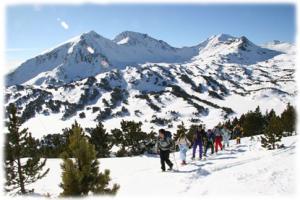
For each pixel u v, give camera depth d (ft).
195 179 46.39
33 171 59.06
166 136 57.88
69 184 34.19
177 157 84.38
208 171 50.11
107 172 36.60
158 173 55.06
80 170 35.99
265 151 69.67
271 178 38.55
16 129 59.00
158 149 58.18
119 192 43.57
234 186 38.09
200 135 69.62
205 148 72.74
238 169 46.98
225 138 88.99
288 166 42.57
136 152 133.39
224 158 63.93
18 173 59.11
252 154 66.44
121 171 72.13
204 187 40.27
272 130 81.76
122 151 131.95
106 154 126.21
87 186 35.24
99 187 35.68
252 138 116.06
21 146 58.90
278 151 62.75
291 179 36.42
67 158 35.70
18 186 58.59
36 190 59.16
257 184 37.42
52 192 57.62
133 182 49.03
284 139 95.30
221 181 41.63
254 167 46.26
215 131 80.33
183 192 40.19
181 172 53.11
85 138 37.19
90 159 36.47
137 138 132.67
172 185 44.78
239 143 102.94
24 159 77.36
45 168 78.23
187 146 62.69
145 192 42.50
